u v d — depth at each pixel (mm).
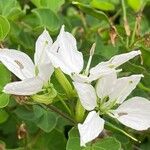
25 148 347
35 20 373
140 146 385
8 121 369
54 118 331
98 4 388
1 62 317
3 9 357
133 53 282
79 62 291
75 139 299
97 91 299
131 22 394
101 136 316
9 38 362
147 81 364
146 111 300
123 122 300
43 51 293
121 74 358
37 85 289
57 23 362
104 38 381
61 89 313
